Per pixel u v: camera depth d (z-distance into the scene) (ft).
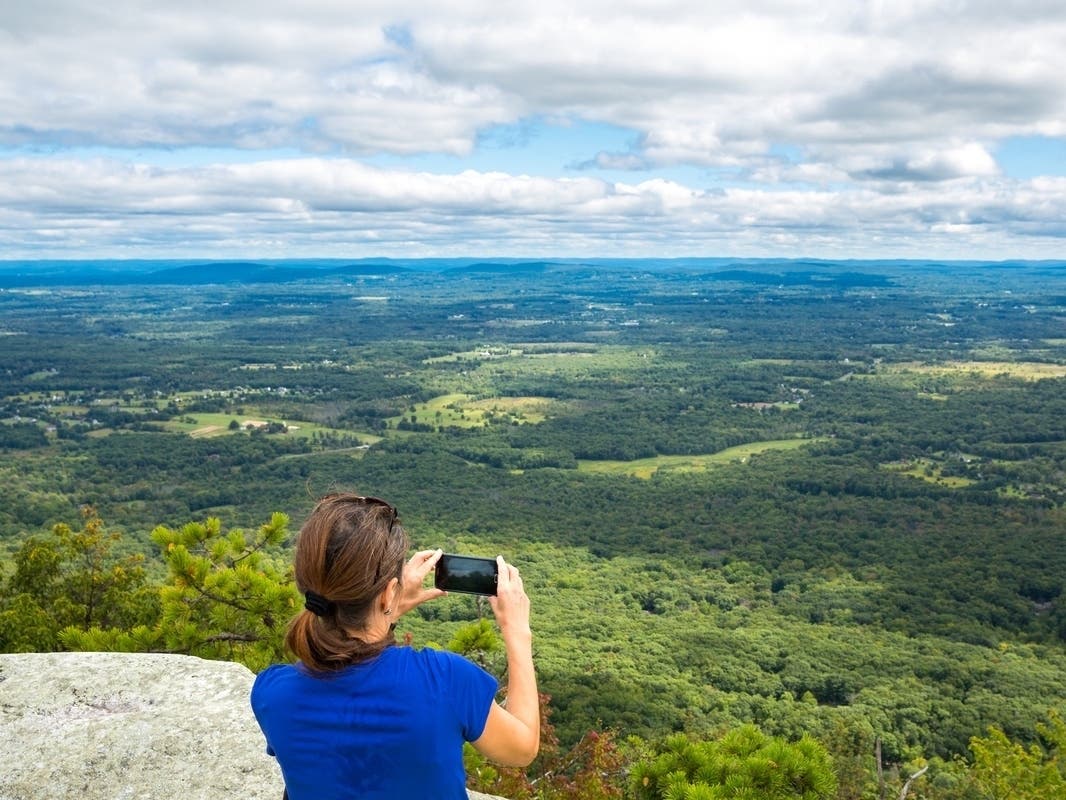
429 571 8.32
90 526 63.52
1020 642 279.49
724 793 22.34
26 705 14.51
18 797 12.19
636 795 24.13
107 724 13.92
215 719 14.12
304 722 7.07
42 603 62.18
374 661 7.24
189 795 12.20
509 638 8.11
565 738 158.20
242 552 33.30
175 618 30.53
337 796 6.89
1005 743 61.67
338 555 6.89
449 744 7.11
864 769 83.92
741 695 212.43
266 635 31.63
